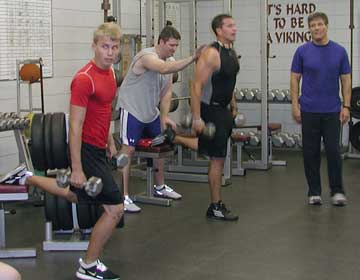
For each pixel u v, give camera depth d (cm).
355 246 398
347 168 675
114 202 326
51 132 386
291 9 802
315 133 497
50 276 349
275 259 374
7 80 548
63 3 616
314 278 340
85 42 654
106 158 331
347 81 493
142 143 512
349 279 338
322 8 785
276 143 770
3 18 539
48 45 598
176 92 803
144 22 766
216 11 851
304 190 569
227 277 344
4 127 402
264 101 676
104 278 338
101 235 333
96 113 318
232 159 682
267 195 551
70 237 417
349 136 728
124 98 487
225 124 451
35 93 585
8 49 547
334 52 482
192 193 567
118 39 312
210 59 430
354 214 479
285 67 815
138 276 346
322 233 429
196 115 443
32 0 572
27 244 409
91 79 310
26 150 420
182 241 414
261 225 452
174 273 351
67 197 363
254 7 827
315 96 487
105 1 612
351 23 724
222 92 443
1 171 552
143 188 592
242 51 841
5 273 210
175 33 462
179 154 672
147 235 429
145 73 473
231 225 453
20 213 493
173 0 687
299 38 802
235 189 579
